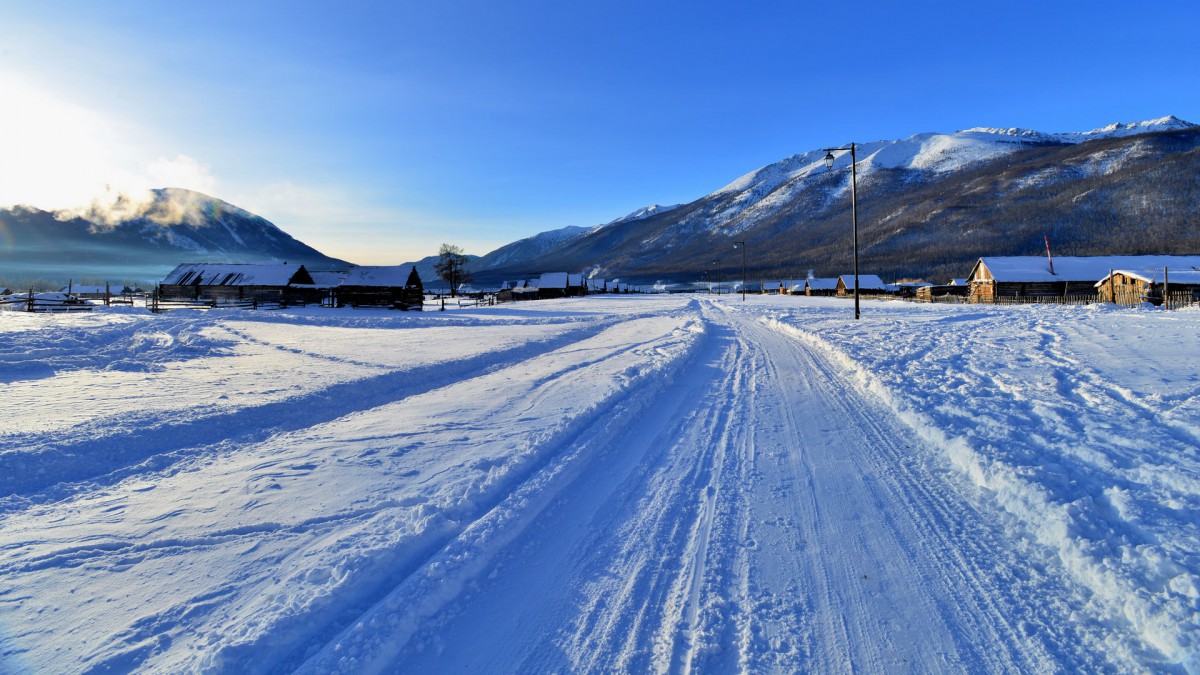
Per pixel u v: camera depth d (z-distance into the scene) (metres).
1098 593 3.38
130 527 4.43
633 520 4.62
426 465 5.87
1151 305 33.06
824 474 5.61
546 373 11.90
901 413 7.77
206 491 5.20
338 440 6.90
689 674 2.83
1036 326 18.58
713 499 5.04
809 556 3.99
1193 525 3.80
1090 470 4.94
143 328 18.66
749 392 9.88
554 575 3.79
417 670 2.89
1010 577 3.64
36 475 5.45
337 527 4.39
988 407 7.43
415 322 28.23
